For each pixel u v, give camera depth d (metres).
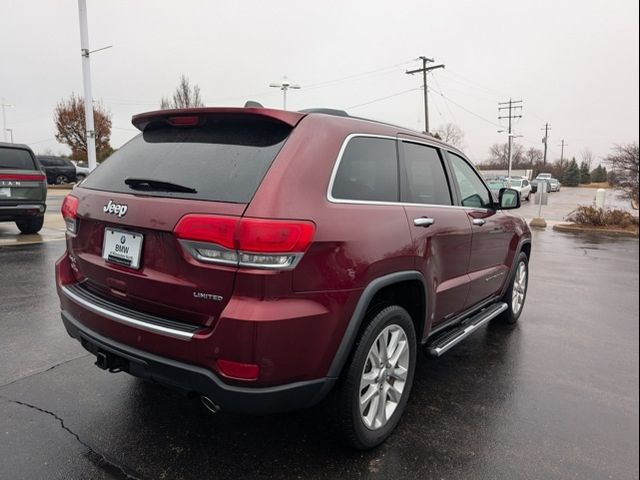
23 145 9.79
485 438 2.93
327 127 2.60
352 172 2.65
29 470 2.44
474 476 2.56
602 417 3.24
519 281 5.34
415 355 3.06
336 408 2.54
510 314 5.12
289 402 2.30
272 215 2.14
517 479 2.55
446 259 3.40
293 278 2.19
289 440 2.80
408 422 3.08
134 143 3.02
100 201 2.68
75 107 34.66
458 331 3.79
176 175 2.51
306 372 2.30
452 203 3.69
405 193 3.08
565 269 9.24
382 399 2.80
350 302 2.41
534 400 3.46
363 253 2.47
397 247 2.72
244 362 2.14
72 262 3.03
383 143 3.01
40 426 2.84
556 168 88.56
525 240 5.20
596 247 12.95
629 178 19.22
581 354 4.43
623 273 8.85
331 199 2.44
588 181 83.44
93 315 2.59
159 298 2.37
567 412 3.30
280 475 2.48
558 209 29.19
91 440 2.72
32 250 8.42
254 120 2.55
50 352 3.92
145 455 2.61
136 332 2.38
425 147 3.53
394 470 2.57
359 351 2.54
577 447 2.87
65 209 3.04
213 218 2.17
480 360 4.21
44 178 10.00
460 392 3.55
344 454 2.69
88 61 14.99
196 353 2.21
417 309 3.15
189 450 2.66
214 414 3.04
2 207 9.24
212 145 2.58
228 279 2.15
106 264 2.64
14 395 3.21
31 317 4.75
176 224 2.26
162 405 3.13
